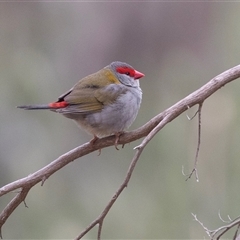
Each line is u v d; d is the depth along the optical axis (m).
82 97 8.84
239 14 14.06
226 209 11.79
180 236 12.18
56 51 15.24
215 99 12.98
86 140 13.70
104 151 13.98
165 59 16.88
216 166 12.45
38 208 12.77
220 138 12.61
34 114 13.40
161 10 16.97
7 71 13.62
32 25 15.11
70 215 13.02
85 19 16.11
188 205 12.41
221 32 16.25
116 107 8.88
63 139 13.55
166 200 12.62
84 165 13.84
